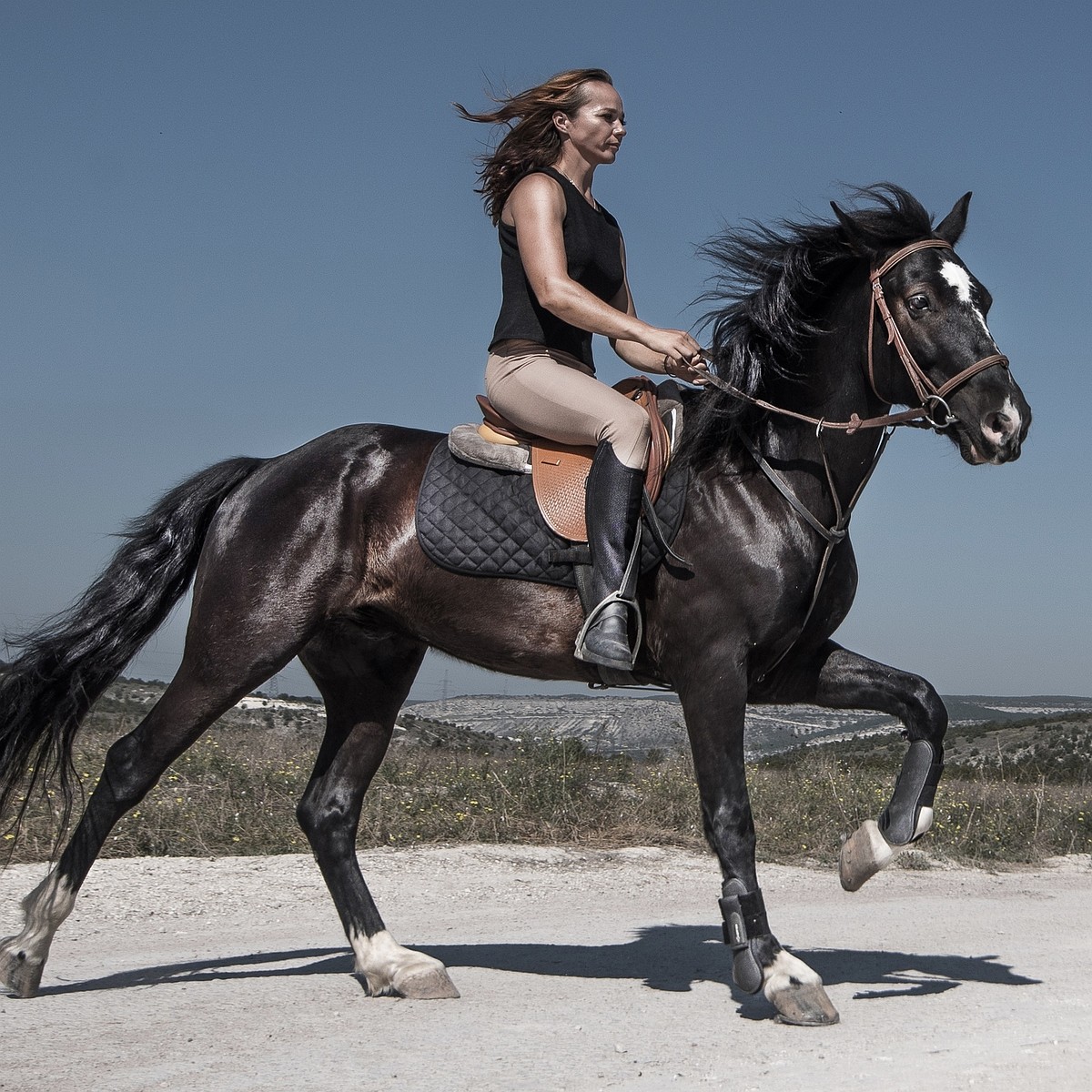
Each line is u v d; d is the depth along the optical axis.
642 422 4.37
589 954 5.71
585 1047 3.77
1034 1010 4.33
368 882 7.78
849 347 4.36
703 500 4.36
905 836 4.20
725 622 4.26
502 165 4.75
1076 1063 3.53
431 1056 3.65
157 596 4.80
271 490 4.76
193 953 5.57
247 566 4.65
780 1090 3.26
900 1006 4.41
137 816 8.57
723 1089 3.28
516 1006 4.38
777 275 4.52
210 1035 3.92
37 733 4.68
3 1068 3.52
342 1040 3.84
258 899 6.98
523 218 4.53
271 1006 4.35
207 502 4.88
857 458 4.39
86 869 4.59
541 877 8.29
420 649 5.08
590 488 4.40
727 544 4.28
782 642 4.29
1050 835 11.91
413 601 4.67
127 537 4.87
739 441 4.42
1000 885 9.35
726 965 5.46
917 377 4.18
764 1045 3.81
